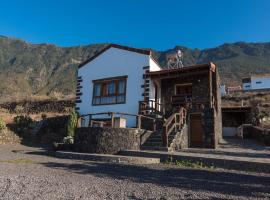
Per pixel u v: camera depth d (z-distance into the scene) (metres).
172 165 11.18
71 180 7.57
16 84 91.81
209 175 8.87
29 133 21.27
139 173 9.06
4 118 24.36
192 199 5.89
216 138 17.06
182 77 20.30
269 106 33.28
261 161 10.03
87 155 12.81
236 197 6.09
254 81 54.91
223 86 47.50
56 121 21.72
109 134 14.23
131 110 20.02
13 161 11.02
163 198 5.93
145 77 19.97
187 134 16.88
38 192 6.14
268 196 6.24
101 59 22.50
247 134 24.83
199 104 17.98
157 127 17.75
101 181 7.57
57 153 13.98
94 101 22.00
